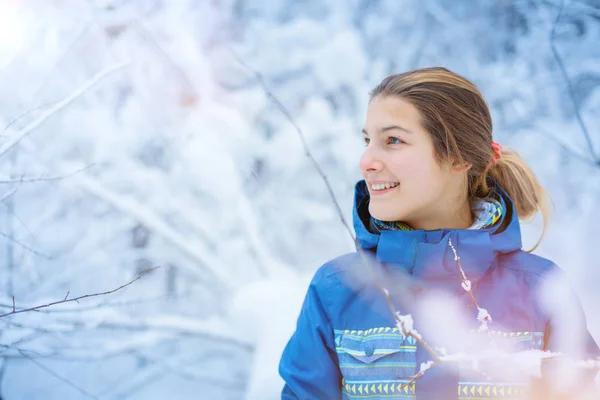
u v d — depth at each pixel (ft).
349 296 4.78
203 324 12.38
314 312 4.86
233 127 14.89
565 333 4.46
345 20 18.98
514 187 5.41
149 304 14.69
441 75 4.93
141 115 14.38
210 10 16.92
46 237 14.29
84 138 13.53
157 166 16.03
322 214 15.98
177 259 14.85
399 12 19.65
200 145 14.53
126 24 13.62
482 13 19.62
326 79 17.12
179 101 14.65
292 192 16.37
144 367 14.26
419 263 4.57
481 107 5.08
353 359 4.58
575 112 15.29
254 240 14.19
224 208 14.49
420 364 4.35
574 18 17.60
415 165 4.69
